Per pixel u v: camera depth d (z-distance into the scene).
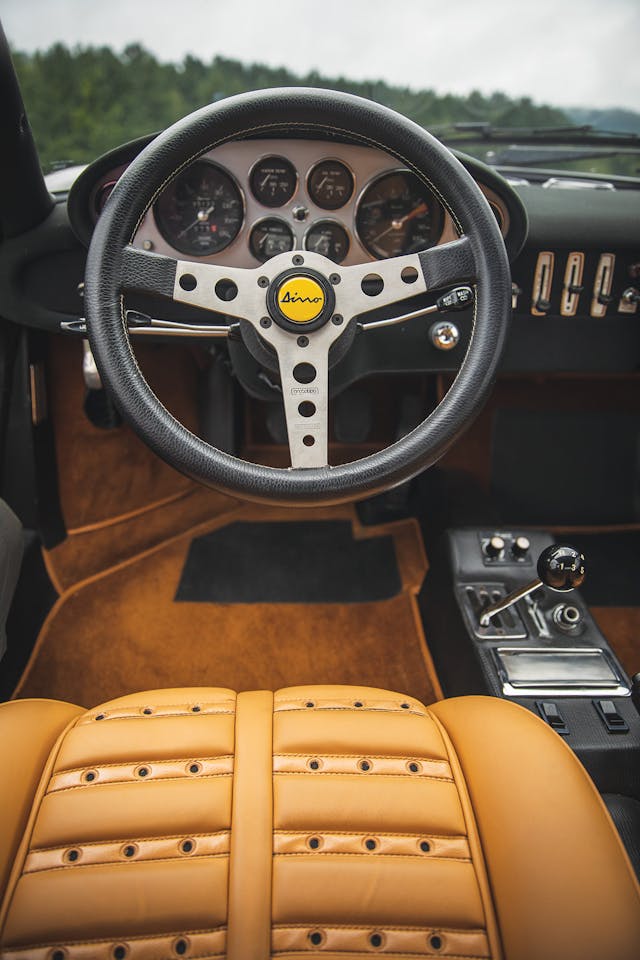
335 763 0.78
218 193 1.25
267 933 0.62
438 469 2.16
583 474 2.17
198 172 1.23
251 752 0.79
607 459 2.17
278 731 0.82
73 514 1.75
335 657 1.59
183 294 0.94
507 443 2.16
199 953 0.60
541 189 1.47
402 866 0.67
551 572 1.05
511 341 1.57
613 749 1.00
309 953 0.60
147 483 1.98
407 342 1.39
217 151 1.20
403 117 0.93
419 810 0.73
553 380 2.13
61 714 0.89
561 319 1.53
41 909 0.63
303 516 2.10
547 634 1.22
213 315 1.35
